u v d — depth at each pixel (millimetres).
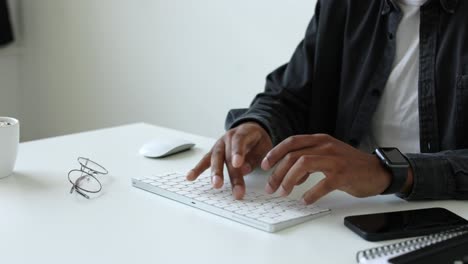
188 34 2309
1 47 2920
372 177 911
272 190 924
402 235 784
